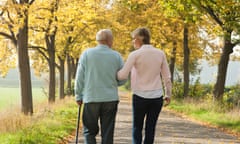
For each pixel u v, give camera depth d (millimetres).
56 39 31219
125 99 45625
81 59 6520
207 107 22344
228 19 19500
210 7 20797
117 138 12289
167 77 7043
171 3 20688
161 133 13852
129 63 6750
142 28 7035
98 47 6547
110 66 6469
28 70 18453
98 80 6422
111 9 34000
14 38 19031
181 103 28641
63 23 22750
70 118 18062
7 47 26406
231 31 20891
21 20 16969
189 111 23078
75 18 22953
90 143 6566
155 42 35469
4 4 16734
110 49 6613
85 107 6477
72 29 29734
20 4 16719
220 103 22438
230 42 23000
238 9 19266
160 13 32062
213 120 18000
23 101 18234
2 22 18047
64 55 32219
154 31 33688
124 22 34406
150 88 6938
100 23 30141
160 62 6977
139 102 6961
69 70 40938
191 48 36906
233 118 17438
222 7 19578
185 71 32750
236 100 23297
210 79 38625
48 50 28734
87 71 6453
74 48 33875
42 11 21156
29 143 10250
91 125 6555
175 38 34188
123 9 33875
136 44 7062
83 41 32625
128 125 16453
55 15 21344
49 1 20828
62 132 12891
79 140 11922
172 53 36312
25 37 18375
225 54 23312
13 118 13742
